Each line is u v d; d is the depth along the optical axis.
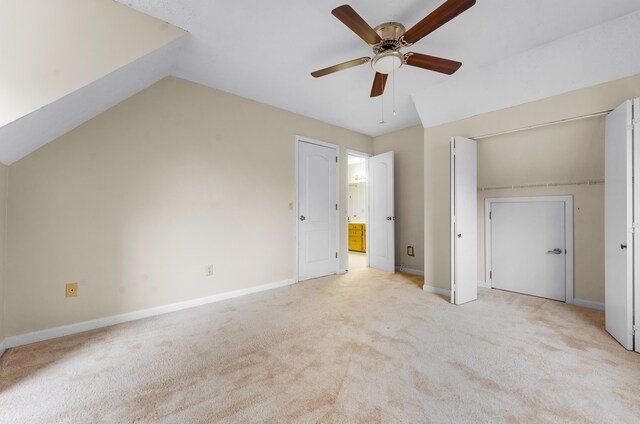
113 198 2.31
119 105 2.34
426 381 1.51
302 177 3.72
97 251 2.24
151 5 1.76
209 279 2.85
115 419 1.25
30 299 1.99
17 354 1.82
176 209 2.64
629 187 1.81
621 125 1.87
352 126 4.20
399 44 1.81
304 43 2.16
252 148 3.20
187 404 1.35
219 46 2.19
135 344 1.96
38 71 1.53
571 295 2.80
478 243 3.47
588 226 2.71
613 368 1.62
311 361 1.72
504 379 1.53
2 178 1.83
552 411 1.28
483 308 2.66
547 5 1.75
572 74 2.19
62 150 2.10
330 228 4.07
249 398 1.39
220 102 2.95
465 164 2.81
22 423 1.23
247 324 2.30
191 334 2.11
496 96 2.60
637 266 1.80
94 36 1.68
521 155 2.96
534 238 3.05
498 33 2.02
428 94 2.96
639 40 1.87
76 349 1.89
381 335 2.08
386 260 4.30
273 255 3.39
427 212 3.26
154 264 2.52
